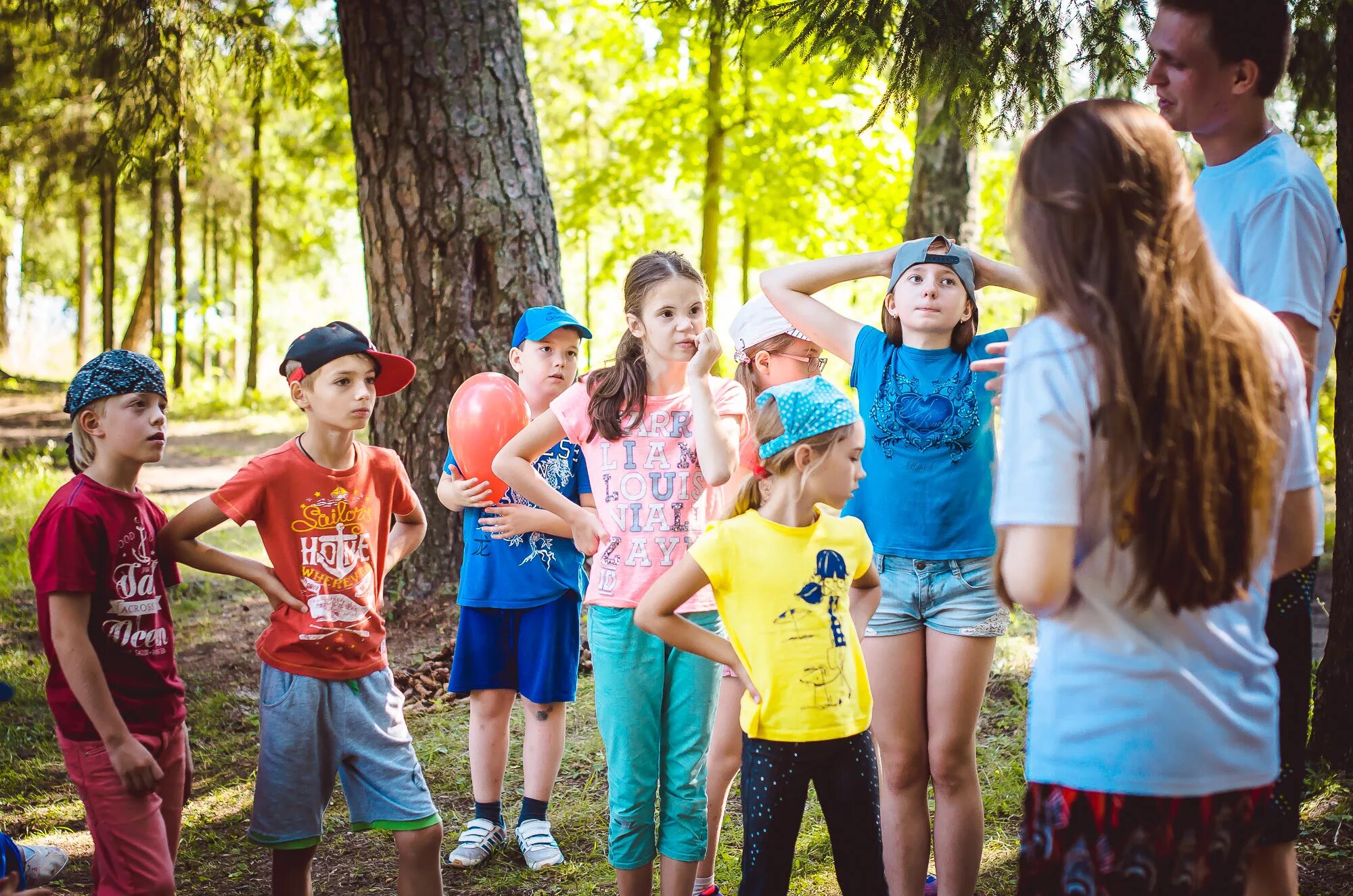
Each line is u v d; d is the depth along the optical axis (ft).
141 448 8.86
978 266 9.94
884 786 9.68
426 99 20.68
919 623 9.53
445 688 17.60
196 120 27.89
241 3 26.50
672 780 9.76
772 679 8.40
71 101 44.62
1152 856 5.63
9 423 60.64
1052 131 5.94
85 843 13.01
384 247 21.09
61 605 8.42
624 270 53.88
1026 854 5.98
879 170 40.22
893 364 9.70
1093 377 5.55
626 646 9.78
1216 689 5.65
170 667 9.30
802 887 10.97
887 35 12.80
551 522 11.93
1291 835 7.80
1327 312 8.06
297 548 9.41
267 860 12.47
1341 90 12.60
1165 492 5.43
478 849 11.97
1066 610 5.84
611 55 43.32
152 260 73.61
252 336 74.59
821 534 8.68
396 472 10.26
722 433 9.56
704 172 42.16
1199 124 8.03
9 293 114.52
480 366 20.79
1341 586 12.53
